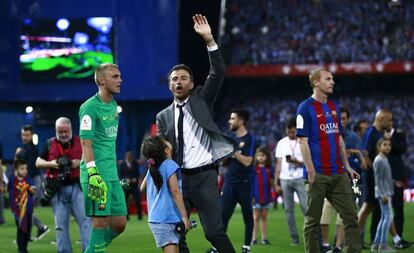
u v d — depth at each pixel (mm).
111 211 27422
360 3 134250
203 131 27594
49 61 110750
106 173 27094
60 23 110125
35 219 47688
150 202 26047
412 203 80312
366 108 130000
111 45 109500
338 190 30766
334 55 128250
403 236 46062
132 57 109625
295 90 131125
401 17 131250
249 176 38188
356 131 47562
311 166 30312
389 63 124375
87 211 27172
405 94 130125
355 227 30734
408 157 115375
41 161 33812
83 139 26656
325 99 30953
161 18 109188
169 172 25484
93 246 27109
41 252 42125
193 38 115375
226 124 128750
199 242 45375
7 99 111312
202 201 27281
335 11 134250
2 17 111188
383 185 37812
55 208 33875
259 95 131375
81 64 110188
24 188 40688
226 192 38344
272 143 107062
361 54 128125
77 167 33469
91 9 109625
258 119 128750
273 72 126312
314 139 30594
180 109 27922
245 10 136125
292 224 43312
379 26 131125
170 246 25516
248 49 131375
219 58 27719
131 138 112250
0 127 107125
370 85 131625
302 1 136375
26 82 111562
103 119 27047
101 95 27359
